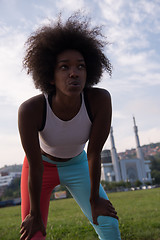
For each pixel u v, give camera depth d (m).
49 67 1.90
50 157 2.54
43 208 2.55
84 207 2.64
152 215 6.51
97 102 2.11
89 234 4.70
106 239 2.30
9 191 135.75
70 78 1.79
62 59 1.81
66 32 1.88
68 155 2.49
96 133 2.16
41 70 1.93
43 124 2.08
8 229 6.26
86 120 2.13
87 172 2.64
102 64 2.17
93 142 2.20
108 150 121.75
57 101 1.99
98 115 2.13
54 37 1.87
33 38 2.03
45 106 2.04
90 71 2.08
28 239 2.06
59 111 2.04
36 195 2.12
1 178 155.75
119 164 116.00
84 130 2.19
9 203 44.56
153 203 10.87
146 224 5.17
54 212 11.15
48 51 1.88
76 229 5.20
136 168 116.19
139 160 117.31
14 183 145.75
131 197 18.80
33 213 2.13
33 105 2.01
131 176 114.88
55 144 2.26
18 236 5.06
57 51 1.85
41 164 2.12
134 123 121.75
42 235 2.13
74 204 16.58
